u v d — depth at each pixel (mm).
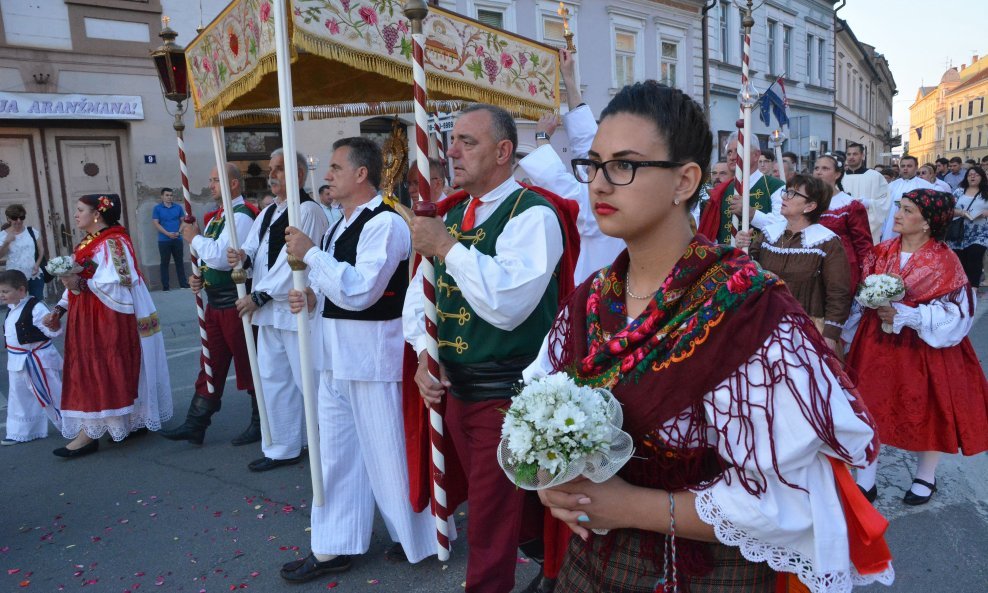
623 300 1414
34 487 4414
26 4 10531
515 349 2537
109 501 4176
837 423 1178
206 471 4590
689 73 19422
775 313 1209
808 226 4152
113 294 4840
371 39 2832
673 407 1252
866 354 3818
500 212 2615
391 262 3092
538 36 15047
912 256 3717
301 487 4289
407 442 3070
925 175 11672
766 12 23016
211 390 4902
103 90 11320
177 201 12141
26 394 5266
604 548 1435
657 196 1298
